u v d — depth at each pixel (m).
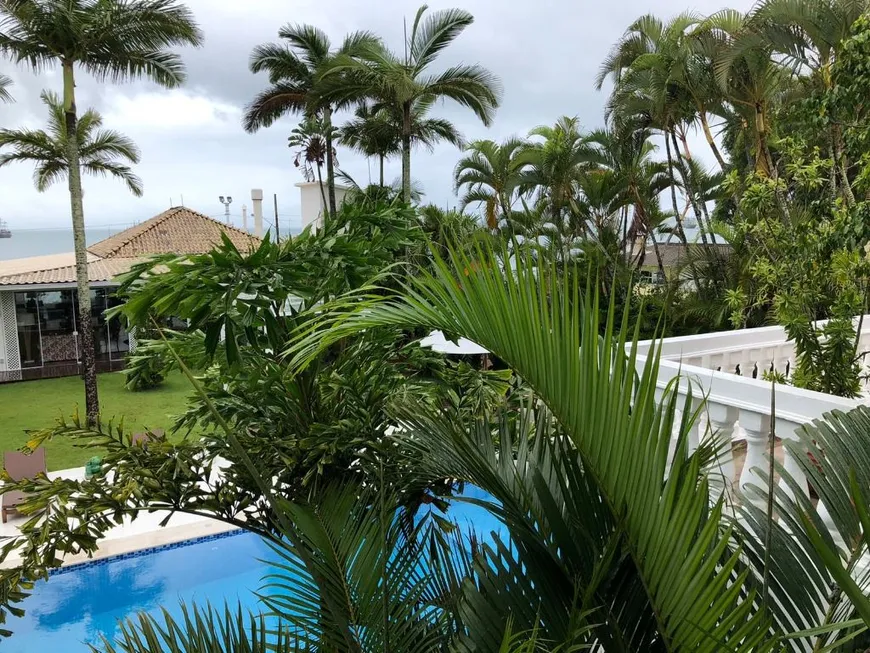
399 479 3.32
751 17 11.82
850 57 4.62
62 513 3.36
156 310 3.23
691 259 16.81
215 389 4.13
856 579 1.75
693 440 3.37
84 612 5.95
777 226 4.86
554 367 1.36
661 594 1.28
